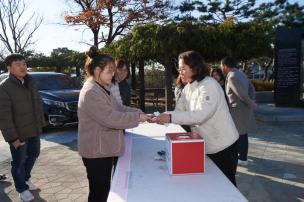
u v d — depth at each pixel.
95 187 3.12
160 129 4.10
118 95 4.04
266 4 21.08
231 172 3.28
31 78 4.64
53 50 25.41
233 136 3.19
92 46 3.38
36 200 4.68
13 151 4.48
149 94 16.92
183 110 3.25
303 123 9.88
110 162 3.10
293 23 20.55
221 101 3.14
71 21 20.88
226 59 5.31
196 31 10.64
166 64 11.80
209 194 2.10
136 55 11.41
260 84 18.92
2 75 10.66
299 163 6.04
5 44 21.05
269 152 6.79
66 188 5.12
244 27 11.18
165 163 2.74
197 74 3.05
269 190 4.81
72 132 9.41
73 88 10.71
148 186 2.26
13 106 4.40
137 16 20.45
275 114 10.62
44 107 9.44
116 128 2.91
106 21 20.69
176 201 2.01
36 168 6.14
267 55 12.45
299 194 4.66
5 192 5.04
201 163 2.47
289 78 12.71
